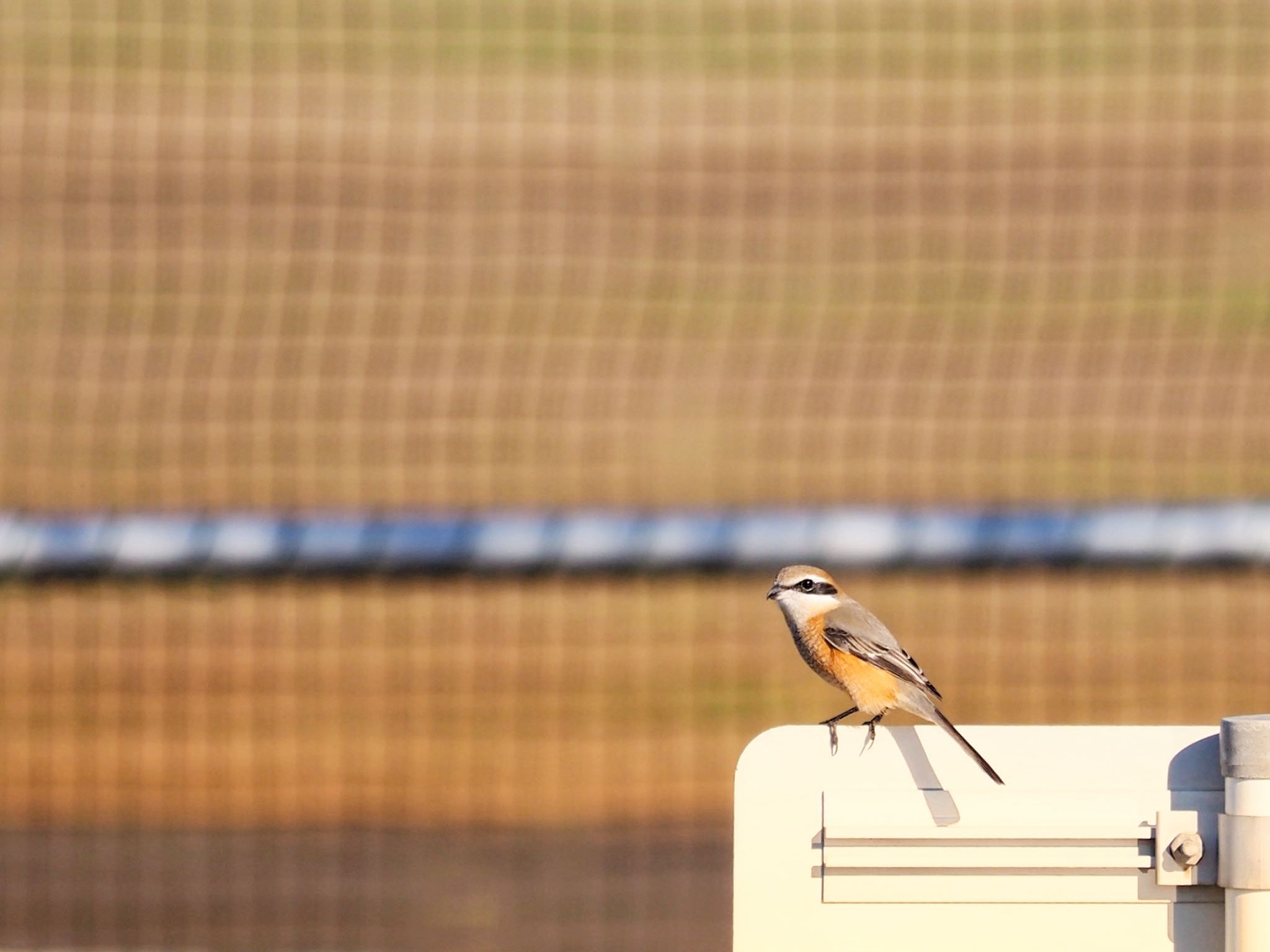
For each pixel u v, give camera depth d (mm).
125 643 13133
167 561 13398
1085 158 17859
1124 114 18062
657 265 17000
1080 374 15734
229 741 12641
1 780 12219
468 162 17750
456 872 11141
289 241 16859
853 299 16688
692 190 17734
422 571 13414
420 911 10555
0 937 10227
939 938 4051
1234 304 16516
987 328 16266
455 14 18734
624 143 18031
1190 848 4023
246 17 18422
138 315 16141
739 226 17391
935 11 18734
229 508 14227
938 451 14969
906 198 17672
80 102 17672
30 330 15805
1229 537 13469
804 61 18625
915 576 13398
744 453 14914
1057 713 12898
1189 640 13164
